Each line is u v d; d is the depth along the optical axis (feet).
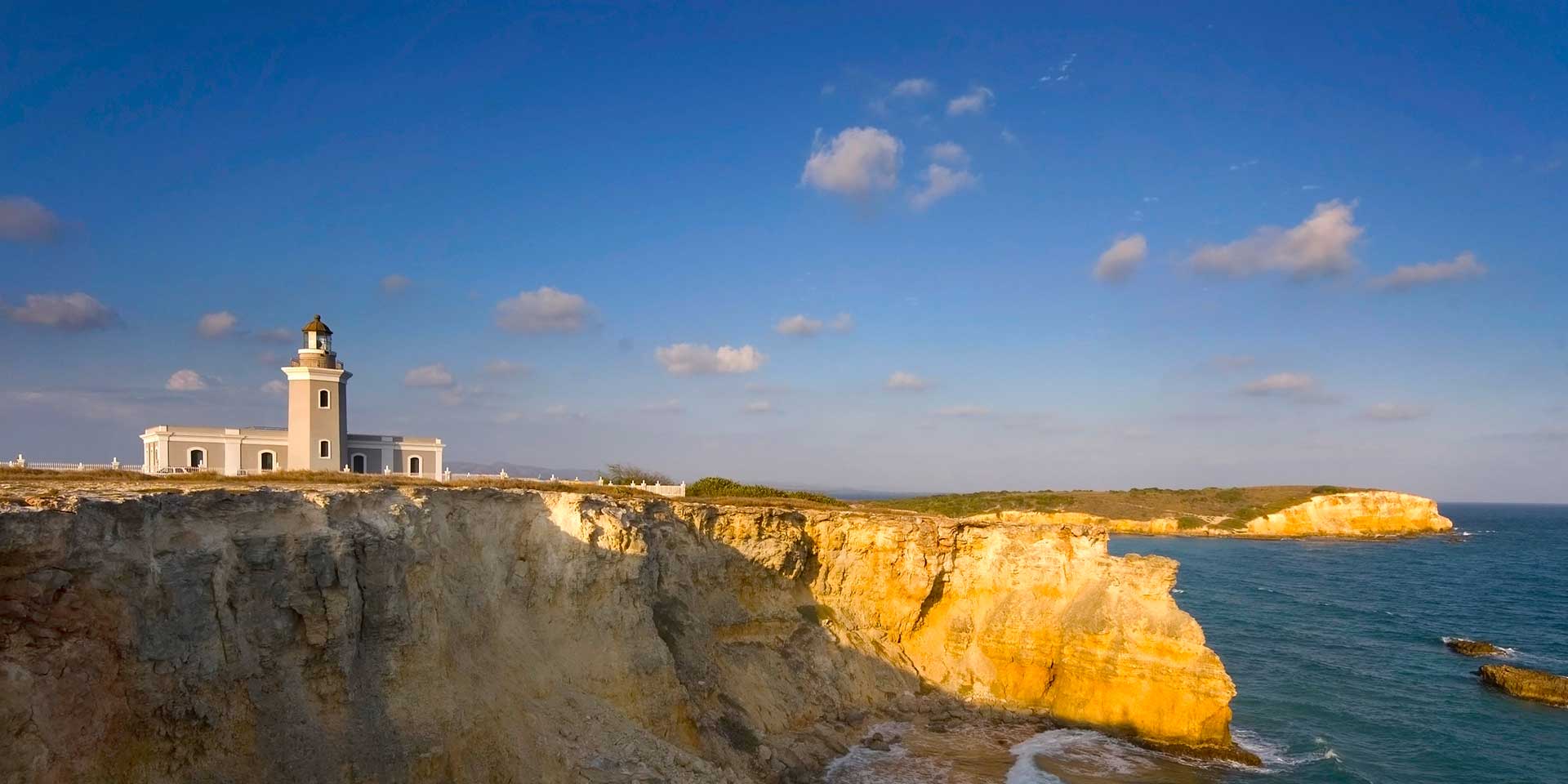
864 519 152.05
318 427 177.17
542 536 100.27
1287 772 119.03
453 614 81.35
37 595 49.01
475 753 73.41
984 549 153.07
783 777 105.91
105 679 51.98
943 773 112.78
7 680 46.03
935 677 145.79
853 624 146.92
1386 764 123.34
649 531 115.55
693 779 88.58
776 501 176.76
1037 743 124.57
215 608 59.06
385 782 63.87
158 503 57.98
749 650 127.34
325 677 64.44
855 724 126.82
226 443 169.07
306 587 64.03
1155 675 128.77
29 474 104.32
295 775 59.82
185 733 55.77
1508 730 138.82
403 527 75.87
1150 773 115.55
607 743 88.22
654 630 105.81
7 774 44.83
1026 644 141.90
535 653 91.81
